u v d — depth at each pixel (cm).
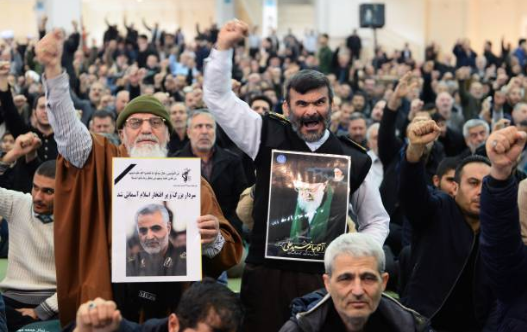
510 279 407
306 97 456
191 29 3912
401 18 3288
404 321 409
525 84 1453
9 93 799
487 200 390
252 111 473
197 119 750
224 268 467
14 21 3581
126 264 429
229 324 363
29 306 548
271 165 461
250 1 3575
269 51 2456
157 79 1376
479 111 1513
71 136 441
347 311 395
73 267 448
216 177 747
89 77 1541
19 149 529
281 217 459
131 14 3938
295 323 407
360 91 1723
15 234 554
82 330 328
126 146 466
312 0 3931
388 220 484
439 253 519
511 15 3519
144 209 432
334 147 468
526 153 927
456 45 2583
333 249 402
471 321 528
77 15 2983
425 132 484
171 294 455
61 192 450
